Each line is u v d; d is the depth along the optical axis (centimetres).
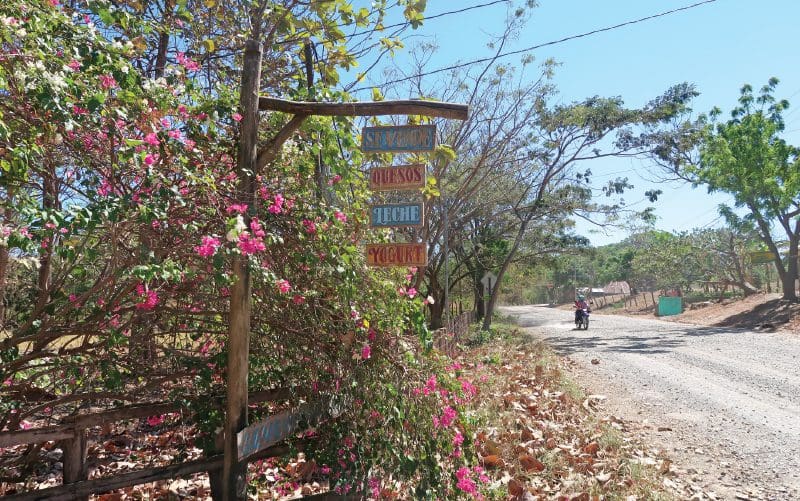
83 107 299
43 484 411
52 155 325
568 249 2572
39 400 385
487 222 2259
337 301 408
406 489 461
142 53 480
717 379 1141
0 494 376
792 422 796
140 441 511
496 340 1862
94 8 354
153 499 438
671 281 4756
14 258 296
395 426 405
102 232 330
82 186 331
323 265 390
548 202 2267
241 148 361
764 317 2603
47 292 329
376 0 606
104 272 339
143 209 288
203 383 381
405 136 404
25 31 280
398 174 415
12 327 367
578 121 2105
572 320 3738
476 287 2880
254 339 417
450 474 419
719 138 2894
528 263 2792
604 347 1780
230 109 385
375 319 410
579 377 1187
